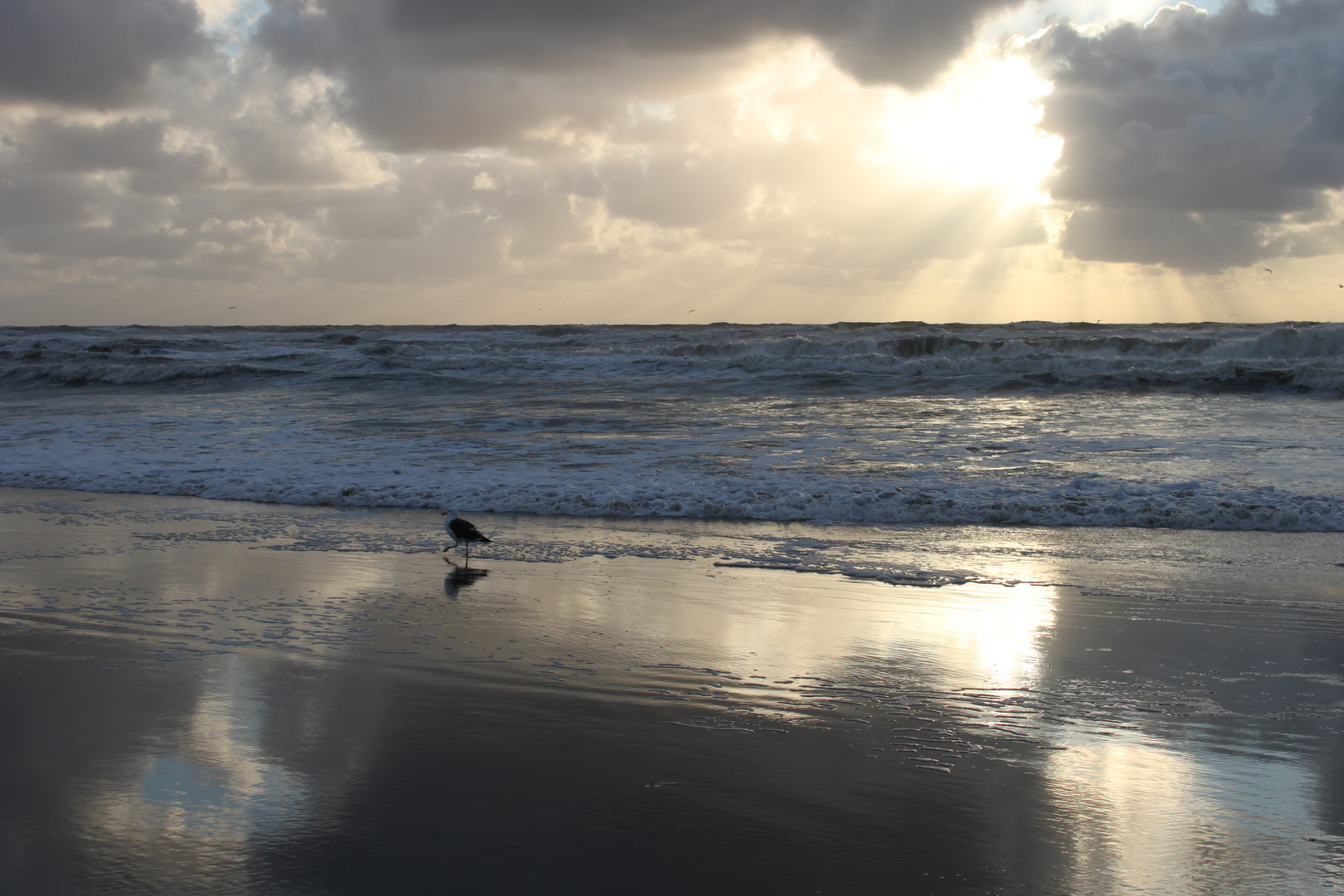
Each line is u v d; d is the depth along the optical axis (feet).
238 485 41.86
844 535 32.81
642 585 25.43
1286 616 22.58
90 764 13.48
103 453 51.16
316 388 91.15
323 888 10.29
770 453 49.47
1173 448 50.06
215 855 10.98
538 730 15.02
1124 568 27.68
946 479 41.86
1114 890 10.41
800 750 14.34
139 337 180.96
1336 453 47.83
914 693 17.07
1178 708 16.47
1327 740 14.98
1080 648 19.97
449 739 14.60
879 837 11.61
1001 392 80.33
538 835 11.55
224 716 15.43
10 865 10.70
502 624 21.42
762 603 23.49
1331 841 11.61
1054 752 14.43
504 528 34.09
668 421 63.46
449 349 130.72
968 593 24.68
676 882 10.50
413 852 11.09
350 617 21.88
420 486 40.81
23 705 15.81
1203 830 11.89
